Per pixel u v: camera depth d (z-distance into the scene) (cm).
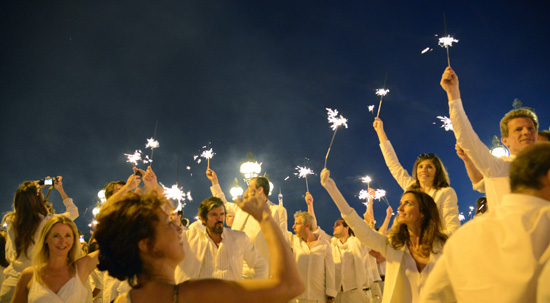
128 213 203
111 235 203
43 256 446
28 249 536
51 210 603
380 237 402
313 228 747
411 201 392
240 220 698
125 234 200
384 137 584
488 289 188
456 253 203
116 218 204
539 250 180
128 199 212
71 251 460
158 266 205
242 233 596
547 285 170
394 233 401
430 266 374
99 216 210
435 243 381
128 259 201
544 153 199
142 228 201
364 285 810
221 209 575
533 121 382
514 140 381
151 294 196
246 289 190
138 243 202
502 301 182
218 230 568
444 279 215
